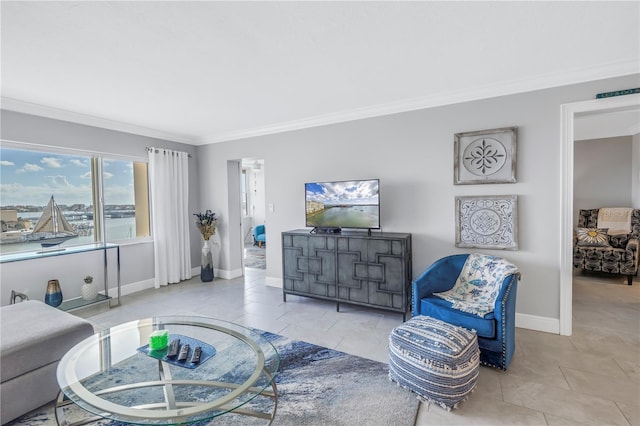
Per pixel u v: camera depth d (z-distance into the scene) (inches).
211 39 79.4
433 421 70.4
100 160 156.9
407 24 74.4
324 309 141.9
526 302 116.3
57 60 89.4
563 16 71.9
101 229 157.8
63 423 66.2
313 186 150.5
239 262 205.2
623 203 202.5
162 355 72.8
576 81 104.8
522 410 73.1
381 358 98.2
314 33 77.6
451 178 127.3
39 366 75.1
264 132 174.6
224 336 85.2
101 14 67.7
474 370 77.2
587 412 72.1
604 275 193.0
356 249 132.2
